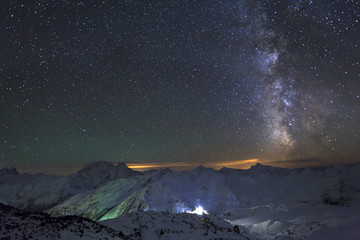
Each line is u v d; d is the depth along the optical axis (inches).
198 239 1120.8
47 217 889.5
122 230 1151.0
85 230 876.0
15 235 692.1
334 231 1694.1
